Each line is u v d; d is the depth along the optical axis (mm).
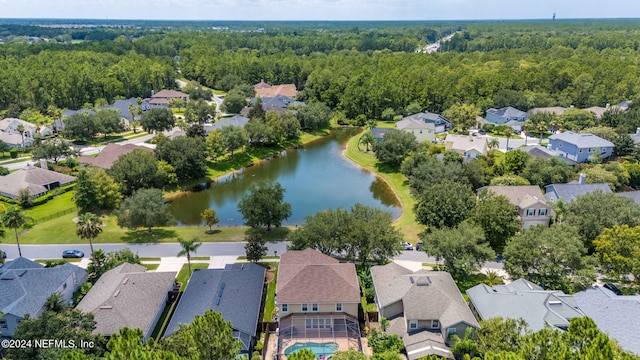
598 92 160000
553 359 31906
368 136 125812
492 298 50969
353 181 108188
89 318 42562
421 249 64312
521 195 75250
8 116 147625
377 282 54781
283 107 165875
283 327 50156
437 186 73438
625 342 42781
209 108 153125
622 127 119312
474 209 68625
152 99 176750
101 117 132125
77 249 69562
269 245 71688
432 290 49875
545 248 55719
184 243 59906
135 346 32906
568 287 53938
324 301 50875
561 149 112125
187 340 35719
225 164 116250
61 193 93125
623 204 65500
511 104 157375
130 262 61531
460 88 170625
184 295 53469
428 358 36094
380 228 62281
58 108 156875
